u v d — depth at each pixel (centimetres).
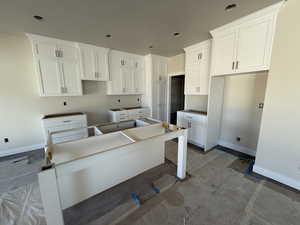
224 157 267
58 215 109
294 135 175
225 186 186
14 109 288
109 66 366
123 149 137
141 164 215
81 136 272
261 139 205
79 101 360
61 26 231
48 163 107
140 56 421
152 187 186
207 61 298
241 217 141
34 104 307
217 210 149
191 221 137
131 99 453
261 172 210
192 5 176
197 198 166
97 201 163
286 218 138
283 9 170
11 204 158
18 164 247
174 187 186
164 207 154
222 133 322
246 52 211
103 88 393
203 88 311
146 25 230
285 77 176
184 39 289
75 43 308
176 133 183
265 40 190
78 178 156
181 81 618
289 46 169
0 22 215
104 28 240
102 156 125
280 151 188
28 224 134
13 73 281
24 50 285
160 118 461
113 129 207
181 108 635
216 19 212
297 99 169
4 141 284
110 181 183
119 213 147
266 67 192
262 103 250
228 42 232
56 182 104
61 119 297
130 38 285
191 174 214
